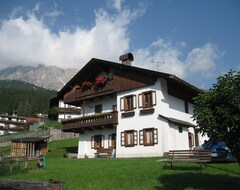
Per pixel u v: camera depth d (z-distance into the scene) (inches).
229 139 399.9
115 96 1369.3
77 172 690.8
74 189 495.5
